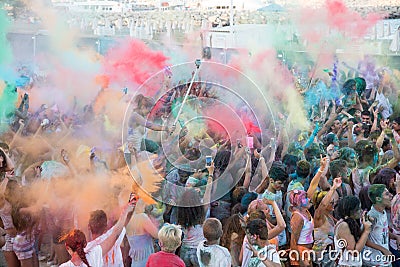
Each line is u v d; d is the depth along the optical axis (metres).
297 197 5.05
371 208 5.03
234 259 4.70
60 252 5.23
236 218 4.76
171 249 4.30
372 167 5.80
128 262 5.02
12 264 5.15
